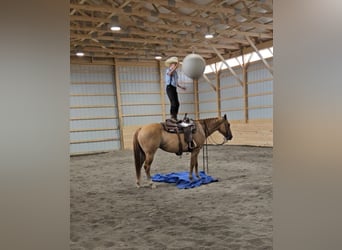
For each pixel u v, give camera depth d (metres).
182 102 15.93
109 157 11.55
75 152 13.30
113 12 8.77
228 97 14.47
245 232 3.40
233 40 12.40
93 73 13.99
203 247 3.04
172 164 8.97
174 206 4.54
